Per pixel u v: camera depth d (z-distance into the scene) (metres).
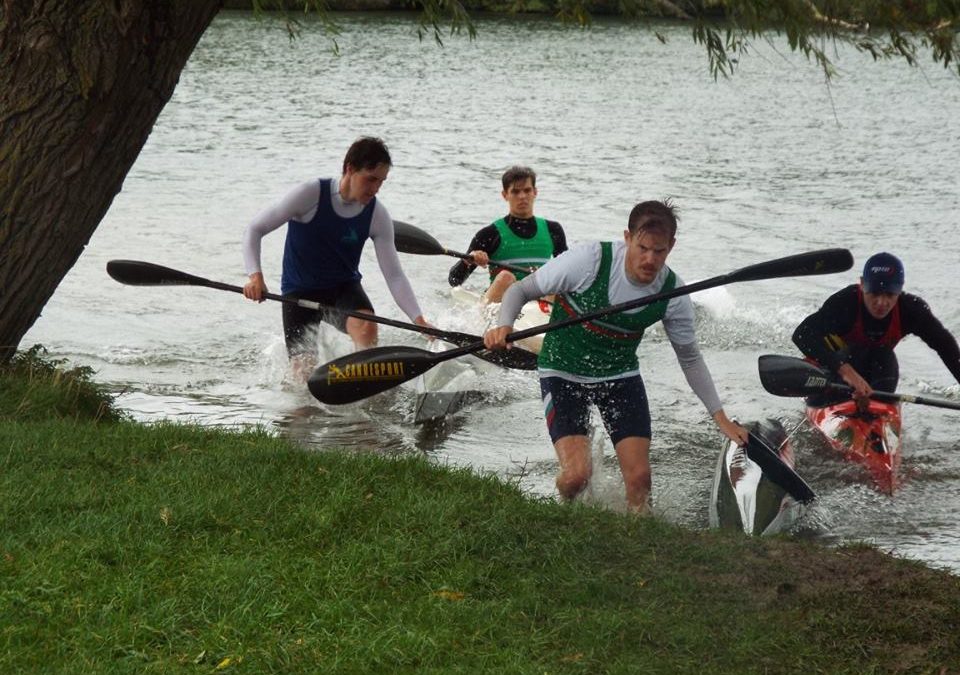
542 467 7.46
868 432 7.58
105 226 15.05
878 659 4.36
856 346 7.72
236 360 9.77
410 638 4.11
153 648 3.93
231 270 13.18
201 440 6.10
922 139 25.78
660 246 5.92
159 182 18.38
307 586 4.45
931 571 5.19
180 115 25.95
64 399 6.67
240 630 4.05
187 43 6.51
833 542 6.42
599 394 6.47
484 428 8.27
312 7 7.14
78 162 6.46
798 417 8.69
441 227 16.14
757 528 6.37
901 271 7.39
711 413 6.49
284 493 5.32
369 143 7.98
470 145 23.52
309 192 8.10
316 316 8.67
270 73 34.66
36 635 3.92
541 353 6.57
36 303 6.76
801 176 20.72
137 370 9.38
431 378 8.70
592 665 4.14
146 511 4.87
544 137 24.84
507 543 5.03
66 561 4.37
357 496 5.35
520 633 4.30
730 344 10.87
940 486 7.34
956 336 11.35
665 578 4.87
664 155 22.86
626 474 6.29
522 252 10.80
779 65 41.88
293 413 8.37
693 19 6.05
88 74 6.28
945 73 40.34
